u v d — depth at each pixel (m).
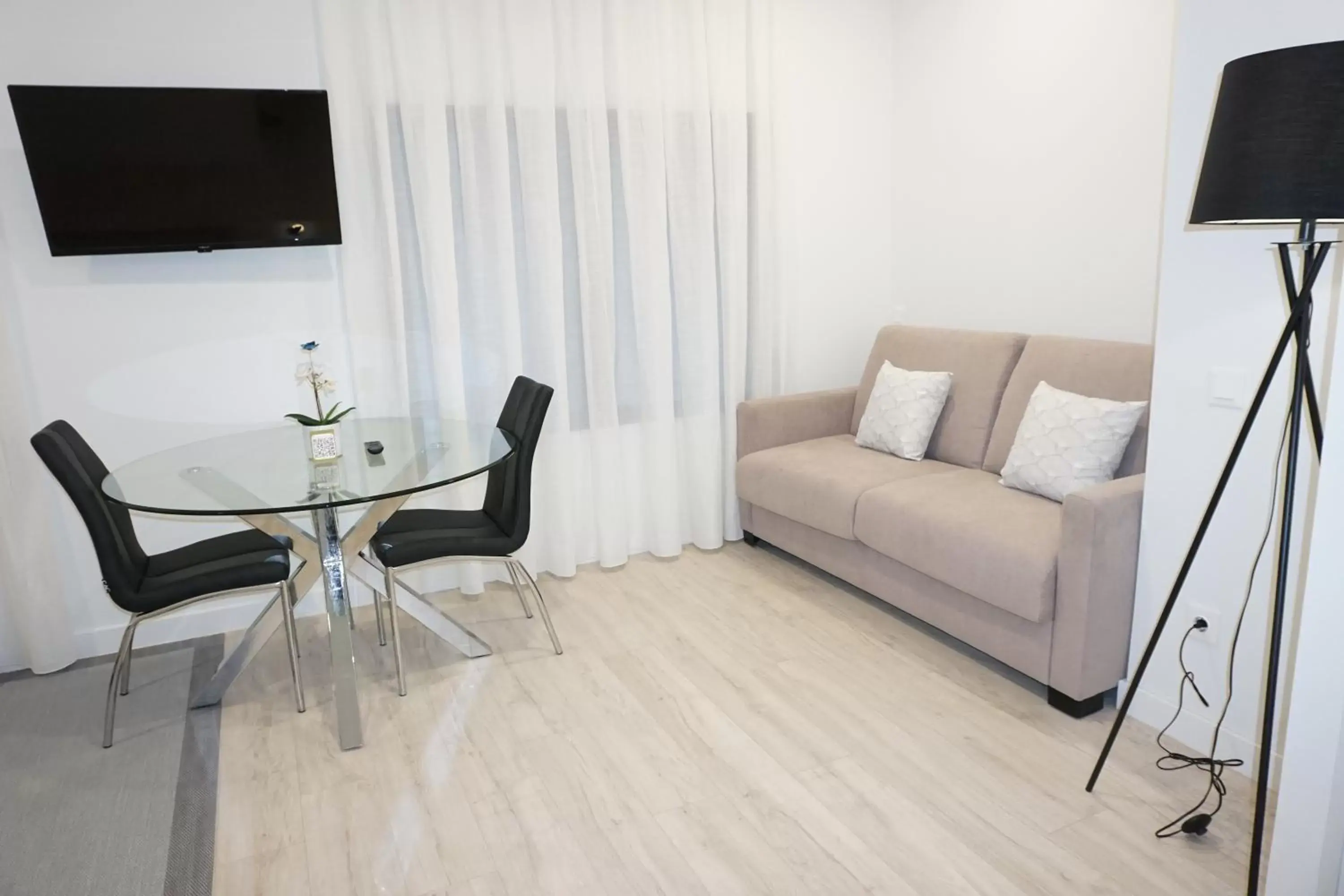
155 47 2.93
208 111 2.89
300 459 2.75
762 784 2.25
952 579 2.72
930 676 2.79
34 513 2.95
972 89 3.71
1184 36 2.11
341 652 2.46
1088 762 2.30
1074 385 3.04
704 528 3.96
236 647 2.79
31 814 2.24
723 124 3.69
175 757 2.48
